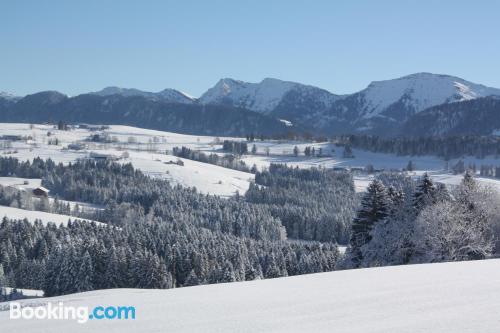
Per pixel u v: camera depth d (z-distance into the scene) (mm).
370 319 17016
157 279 93312
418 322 16109
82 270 88375
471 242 52219
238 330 16609
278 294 23281
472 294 20000
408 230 55375
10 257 111500
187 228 140625
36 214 173875
